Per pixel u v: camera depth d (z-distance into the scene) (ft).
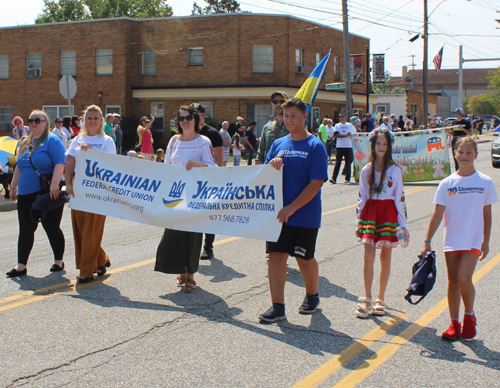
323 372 12.45
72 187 19.63
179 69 104.53
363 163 51.90
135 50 106.22
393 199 16.24
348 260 22.98
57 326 15.31
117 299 17.80
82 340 14.32
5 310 16.63
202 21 102.63
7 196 42.27
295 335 14.75
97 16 184.65
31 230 20.72
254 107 103.09
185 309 16.84
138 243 26.81
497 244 25.17
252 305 17.25
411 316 16.26
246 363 12.94
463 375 12.30
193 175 17.54
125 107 105.40
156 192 18.16
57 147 20.38
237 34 101.35
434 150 49.67
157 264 18.57
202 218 17.13
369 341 14.33
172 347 13.89
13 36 110.22
